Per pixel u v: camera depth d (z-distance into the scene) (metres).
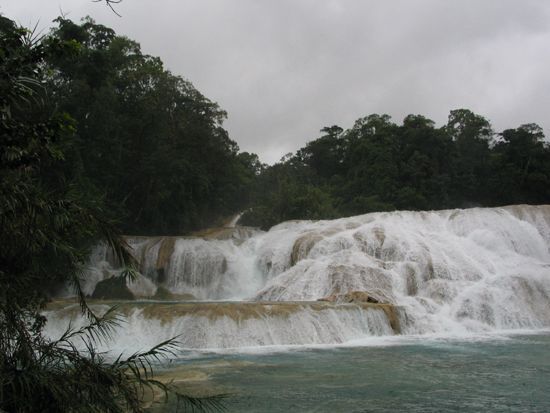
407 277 24.94
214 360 14.49
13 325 6.38
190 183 44.03
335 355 15.37
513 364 13.99
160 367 13.17
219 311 17.50
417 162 61.34
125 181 41.06
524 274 24.98
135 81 42.56
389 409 9.61
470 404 9.99
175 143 44.97
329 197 55.47
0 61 6.10
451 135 67.88
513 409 9.65
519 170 60.66
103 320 7.47
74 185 7.10
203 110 47.50
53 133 6.11
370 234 28.89
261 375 12.46
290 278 26.34
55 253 6.95
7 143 5.91
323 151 79.62
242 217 52.12
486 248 29.05
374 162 63.31
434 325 20.66
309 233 31.94
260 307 18.16
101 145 36.38
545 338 19.27
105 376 6.70
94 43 45.44
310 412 9.41
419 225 32.34
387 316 20.02
